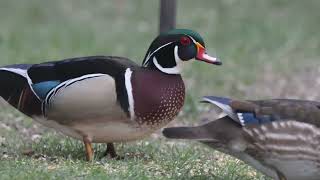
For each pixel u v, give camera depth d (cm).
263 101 1041
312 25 2900
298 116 1006
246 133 1012
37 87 1161
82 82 1130
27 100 1173
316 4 3303
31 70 1177
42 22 3022
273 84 2017
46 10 3225
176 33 1168
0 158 1188
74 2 3366
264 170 1045
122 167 1145
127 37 2722
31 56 2184
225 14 3131
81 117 1138
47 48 2372
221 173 1155
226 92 1914
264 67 2214
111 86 1125
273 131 1005
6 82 1191
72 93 1131
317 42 2564
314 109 1012
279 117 1009
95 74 1132
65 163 1145
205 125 1028
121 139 1170
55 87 1145
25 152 1227
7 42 2456
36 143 1295
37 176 1041
